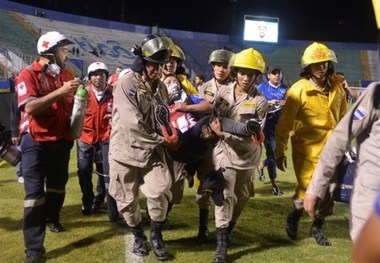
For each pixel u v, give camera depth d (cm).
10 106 467
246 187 408
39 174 382
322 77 419
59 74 393
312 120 425
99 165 515
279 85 713
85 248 412
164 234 455
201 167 407
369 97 235
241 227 488
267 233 471
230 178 387
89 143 499
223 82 448
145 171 376
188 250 414
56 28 2642
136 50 362
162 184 372
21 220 480
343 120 243
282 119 437
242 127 367
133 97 360
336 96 427
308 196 252
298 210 445
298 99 425
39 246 379
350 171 292
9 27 2427
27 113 366
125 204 381
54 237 438
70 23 2722
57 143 392
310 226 498
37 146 381
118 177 375
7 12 2473
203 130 376
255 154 399
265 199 614
